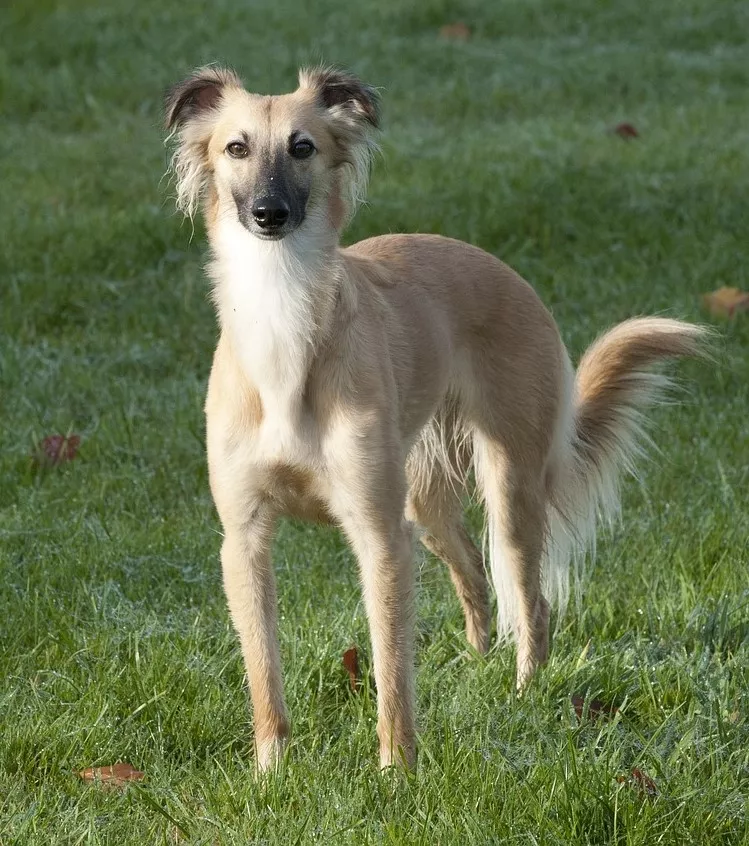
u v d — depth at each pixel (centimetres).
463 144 1980
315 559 962
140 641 821
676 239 1559
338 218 773
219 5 2906
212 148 787
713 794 643
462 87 2362
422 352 808
